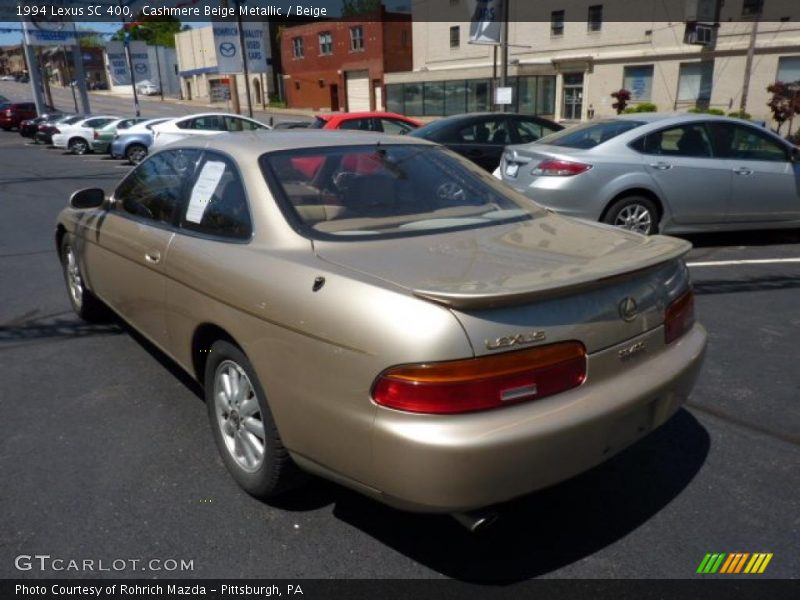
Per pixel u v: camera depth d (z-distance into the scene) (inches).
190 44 2383.1
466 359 79.7
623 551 101.1
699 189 270.2
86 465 123.1
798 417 140.1
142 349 179.5
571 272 89.4
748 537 103.7
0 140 1275.8
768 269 252.5
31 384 157.9
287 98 1999.3
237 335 104.0
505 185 139.0
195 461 124.9
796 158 279.9
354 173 121.8
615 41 1173.1
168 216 134.3
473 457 79.2
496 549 101.7
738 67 1042.1
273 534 104.5
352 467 87.9
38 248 313.4
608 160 261.1
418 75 1482.5
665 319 102.0
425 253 99.6
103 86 3408.0
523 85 1267.2
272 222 107.5
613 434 91.6
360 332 84.2
